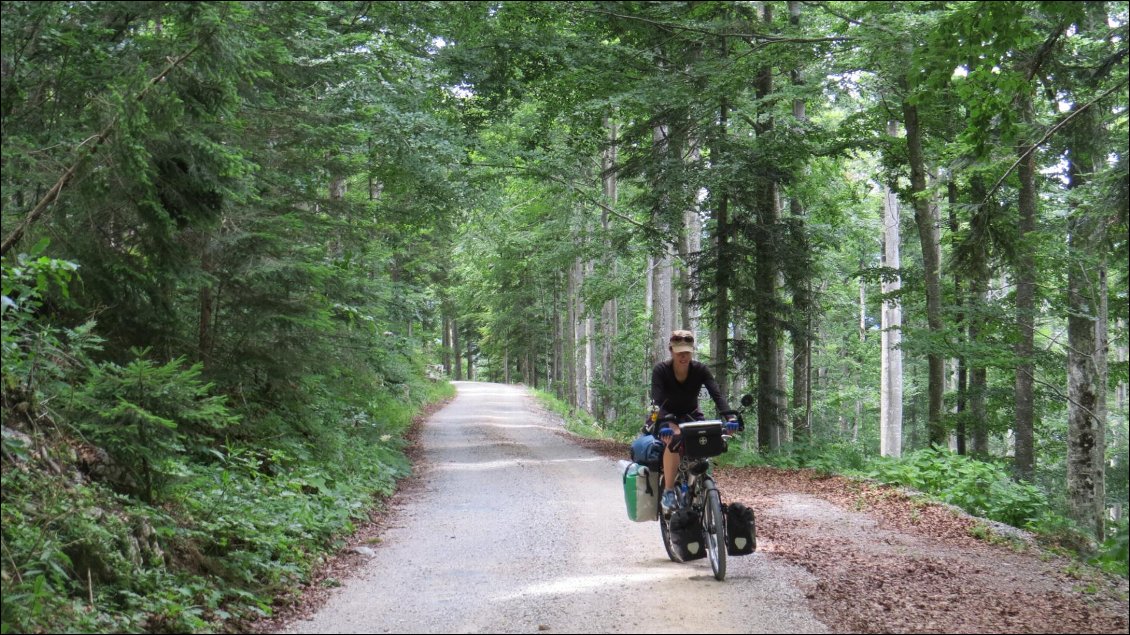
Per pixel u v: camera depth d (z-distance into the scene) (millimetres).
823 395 41562
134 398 6414
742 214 20047
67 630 4887
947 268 16969
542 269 28719
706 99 17875
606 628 5770
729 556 7910
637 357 39688
